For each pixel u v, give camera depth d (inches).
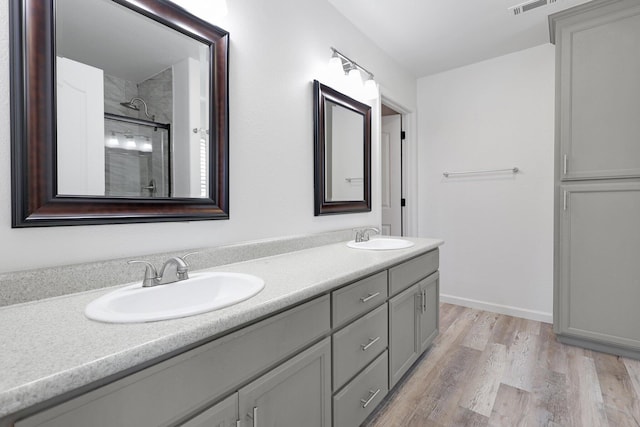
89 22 40.0
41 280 34.8
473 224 118.9
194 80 50.7
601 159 80.0
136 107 44.4
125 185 43.1
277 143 66.3
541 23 91.0
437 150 126.2
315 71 76.4
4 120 33.8
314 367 43.3
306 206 74.2
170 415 27.1
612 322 80.3
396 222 132.0
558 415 59.1
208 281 44.1
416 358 74.0
